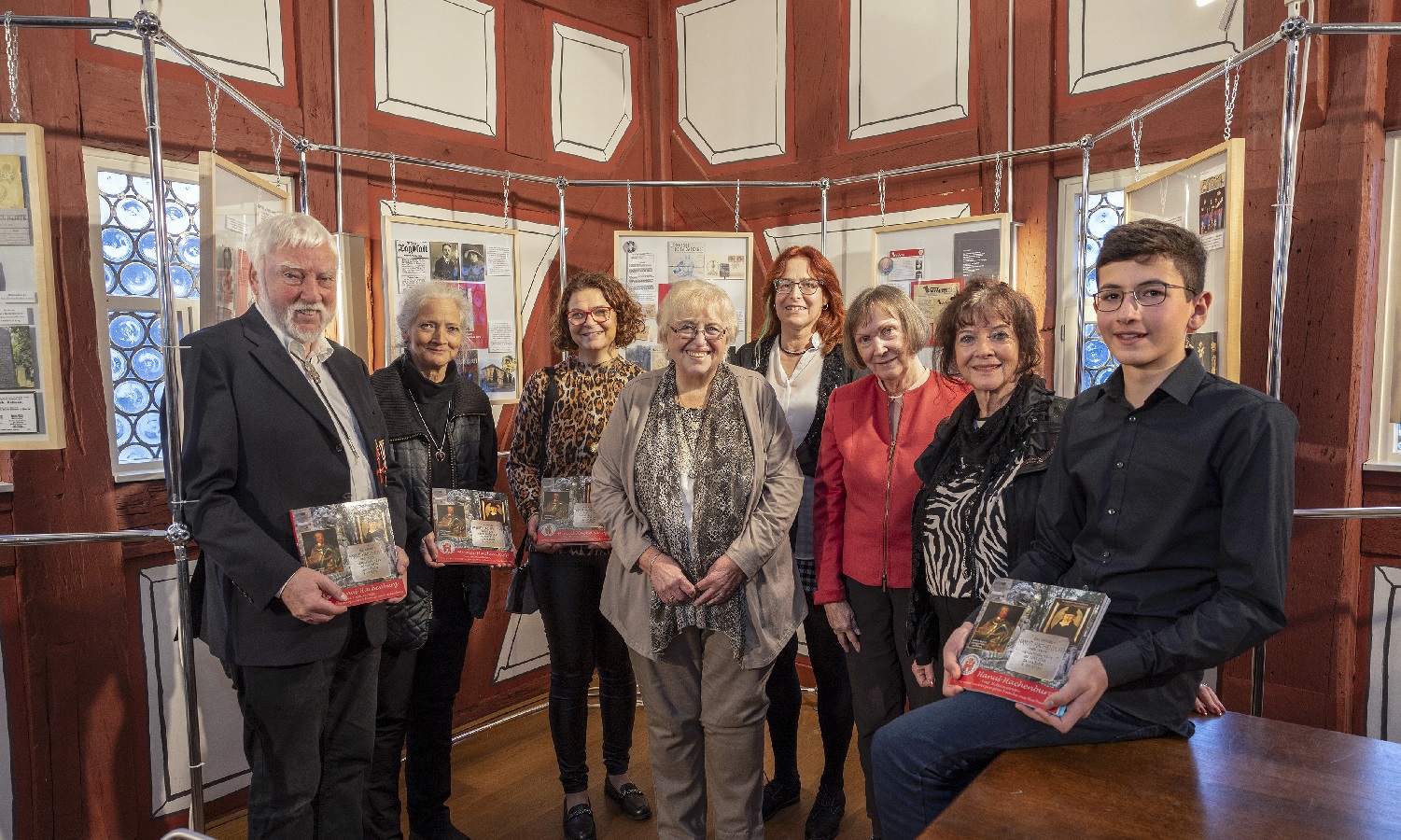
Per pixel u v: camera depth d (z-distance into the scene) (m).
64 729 2.36
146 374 2.53
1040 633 1.36
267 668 1.70
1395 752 1.35
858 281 3.60
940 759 1.39
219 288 2.18
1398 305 2.47
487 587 2.50
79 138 2.35
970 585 1.72
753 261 3.88
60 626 2.34
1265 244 2.57
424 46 3.26
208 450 1.64
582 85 3.84
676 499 1.97
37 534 2.00
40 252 1.91
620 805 2.70
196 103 2.62
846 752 2.50
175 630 2.61
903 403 2.03
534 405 2.61
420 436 2.34
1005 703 1.41
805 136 3.71
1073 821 1.16
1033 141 3.10
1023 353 1.74
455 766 3.04
